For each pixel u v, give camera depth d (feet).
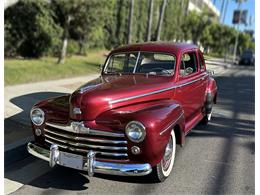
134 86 15.67
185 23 130.41
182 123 16.06
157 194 14.25
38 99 28.32
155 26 95.09
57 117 14.80
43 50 56.49
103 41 85.56
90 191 14.44
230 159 18.67
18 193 14.19
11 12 50.83
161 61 18.33
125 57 19.24
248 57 122.83
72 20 55.36
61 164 14.38
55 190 14.52
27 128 21.33
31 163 17.34
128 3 87.25
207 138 22.56
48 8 55.16
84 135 13.98
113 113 14.19
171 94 16.98
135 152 13.39
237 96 41.78
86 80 41.39
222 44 168.86
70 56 63.67
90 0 50.49
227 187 15.16
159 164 14.53
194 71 21.03
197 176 16.22
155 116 13.71
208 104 24.80
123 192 14.39
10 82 34.04
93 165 13.62
